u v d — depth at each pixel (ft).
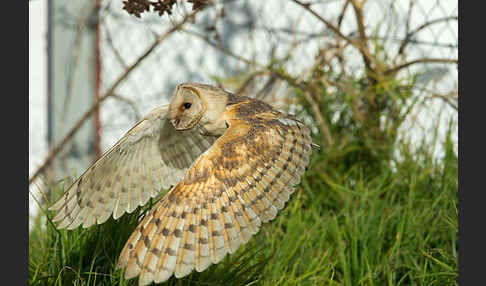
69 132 20.66
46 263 13.17
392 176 17.30
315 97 18.81
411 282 13.47
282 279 12.86
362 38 18.71
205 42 21.70
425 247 14.62
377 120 18.43
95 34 22.13
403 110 19.33
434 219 15.57
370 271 12.84
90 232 12.94
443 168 17.66
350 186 17.78
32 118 22.00
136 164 11.64
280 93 20.48
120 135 22.15
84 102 22.09
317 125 18.58
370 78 18.93
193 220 8.95
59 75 21.97
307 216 15.60
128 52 22.21
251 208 9.32
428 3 20.08
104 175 11.43
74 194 11.30
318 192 17.43
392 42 20.18
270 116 10.40
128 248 9.00
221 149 9.45
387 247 14.65
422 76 20.21
